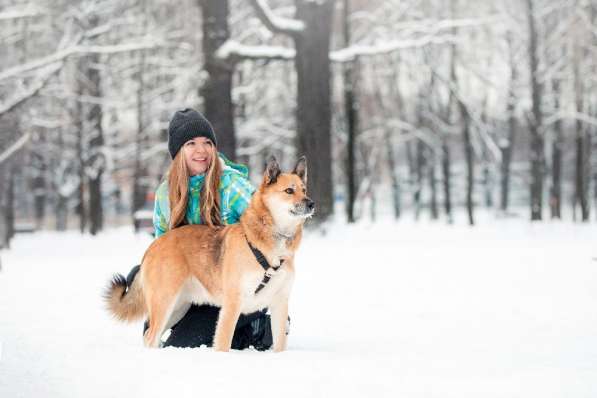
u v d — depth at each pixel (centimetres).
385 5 2733
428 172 4731
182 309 542
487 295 739
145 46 1880
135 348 443
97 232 2897
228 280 473
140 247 1752
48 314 651
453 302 706
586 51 3009
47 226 4462
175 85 2631
